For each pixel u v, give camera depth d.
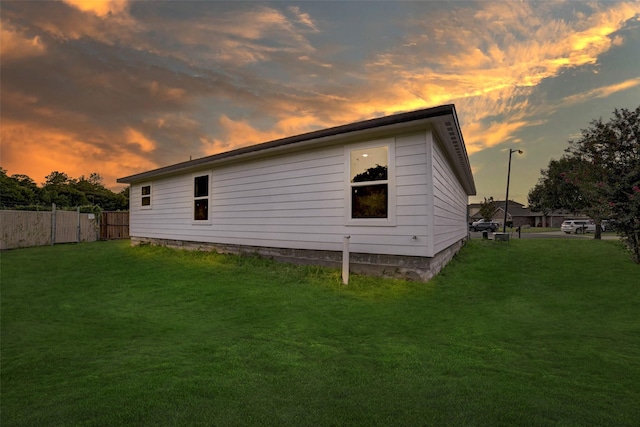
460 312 4.91
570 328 4.22
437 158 7.05
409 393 2.47
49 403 2.40
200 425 2.06
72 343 3.85
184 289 6.57
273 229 8.74
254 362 3.14
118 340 3.94
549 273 7.98
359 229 7.11
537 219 63.84
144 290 6.63
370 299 5.55
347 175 7.28
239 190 9.71
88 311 5.28
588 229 32.16
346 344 3.64
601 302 5.50
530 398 2.38
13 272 8.77
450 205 10.10
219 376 2.82
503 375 2.80
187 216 11.78
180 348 3.61
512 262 9.77
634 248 9.18
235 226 9.83
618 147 10.64
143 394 2.50
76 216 18.05
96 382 2.75
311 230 7.90
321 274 7.12
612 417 2.12
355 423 2.06
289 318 4.65
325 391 2.52
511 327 4.25
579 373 2.84
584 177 11.02
